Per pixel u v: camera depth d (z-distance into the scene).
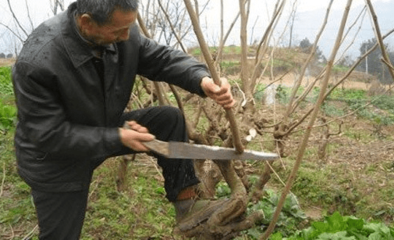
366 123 12.96
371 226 4.23
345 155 8.55
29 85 2.49
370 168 7.72
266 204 5.31
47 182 2.79
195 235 3.06
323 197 6.32
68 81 2.55
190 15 2.20
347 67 25.12
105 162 5.67
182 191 3.07
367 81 22.22
